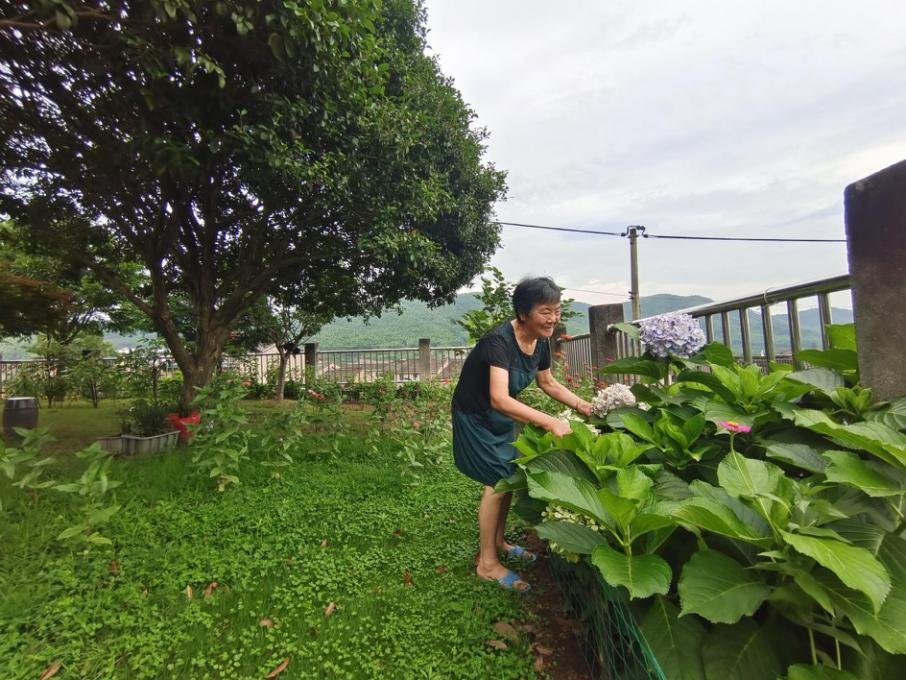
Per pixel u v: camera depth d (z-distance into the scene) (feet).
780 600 3.70
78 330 35.32
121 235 21.20
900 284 5.16
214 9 11.76
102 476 9.40
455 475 14.01
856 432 4.00
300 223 19.57
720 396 6.59
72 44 13.07
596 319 17.81
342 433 16.97
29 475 9.89
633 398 8.27
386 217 18.40
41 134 15.89
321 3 12.82
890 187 5.21
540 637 6.43
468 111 27.22
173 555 8.79
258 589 7.74
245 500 11.64
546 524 5.07
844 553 3.11
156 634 6.57
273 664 5.95
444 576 7.98
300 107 14.92
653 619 4.14
